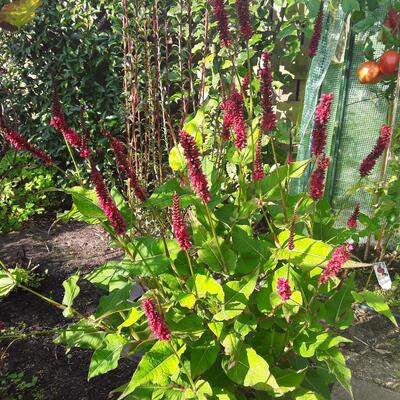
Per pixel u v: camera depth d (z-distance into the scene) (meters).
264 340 1.96
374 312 3.15
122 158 1.76
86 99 4.91
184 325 1.83
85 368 2.68
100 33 4.71
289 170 2.03
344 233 2.24
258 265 1.83
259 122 2.13
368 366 2.67
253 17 3.94
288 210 2.05
